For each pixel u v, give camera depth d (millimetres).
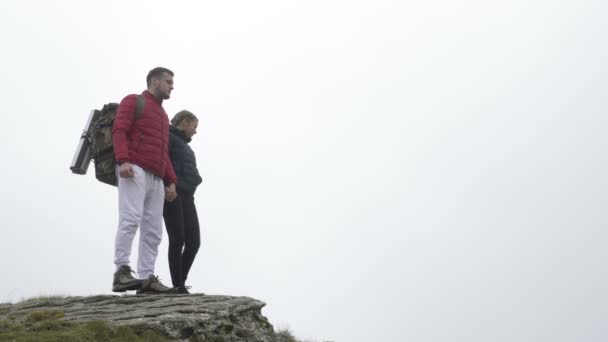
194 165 8438
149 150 7645
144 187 7586
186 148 8453
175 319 6195
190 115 8727
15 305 7320
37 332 5625
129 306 6734
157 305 6781
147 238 7840
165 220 8117
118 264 7359
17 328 5762
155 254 7906
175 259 7996
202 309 6652
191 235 8258
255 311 7629
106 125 7777
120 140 7430
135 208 7465
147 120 7707
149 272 7820
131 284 7273
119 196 7551
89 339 5531
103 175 7707
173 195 7949
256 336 7168
